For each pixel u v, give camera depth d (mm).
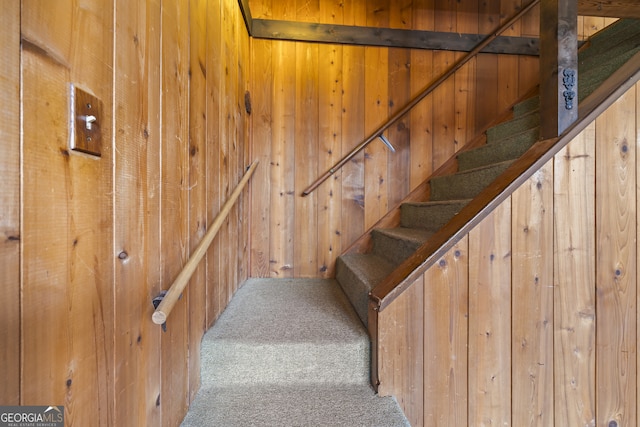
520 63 2365
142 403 717
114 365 606
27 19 408
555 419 1183
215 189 1318
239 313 1489
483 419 1153
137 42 684
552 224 1171
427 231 1891
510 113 2338
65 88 472
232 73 1626
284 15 2158
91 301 538
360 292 1437
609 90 1206
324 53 2193
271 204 2176
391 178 2266
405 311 1125
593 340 1196
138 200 693
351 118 2219
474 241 1147
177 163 915
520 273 1162
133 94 668
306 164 2189
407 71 2266
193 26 1044
